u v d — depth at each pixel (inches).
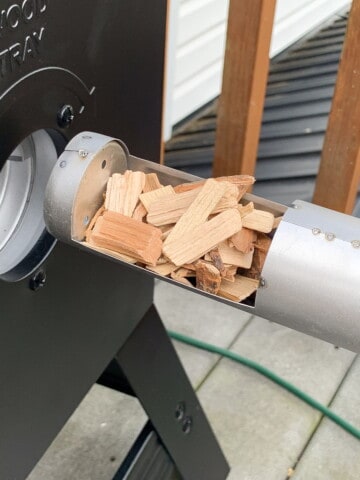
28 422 15.4
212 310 36.1
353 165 25.5
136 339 20.5
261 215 12.1
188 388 23.8
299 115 42.9
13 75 11.7
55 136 14.2
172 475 24.4
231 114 25.5
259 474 28.3
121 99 15.9
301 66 49.1
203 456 25.3
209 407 30.9
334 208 27.2
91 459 28.5
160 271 11.7
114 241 11.9
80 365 17.2
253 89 24.3
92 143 12.1
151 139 18.4
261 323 35.4
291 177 37.5
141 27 15.6
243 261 11.9
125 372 20.1
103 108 15.1
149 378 21.3
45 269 14.2
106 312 17.8
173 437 22.9
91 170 12.0
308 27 54.9
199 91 45.6
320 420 30.7
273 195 36.4
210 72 46.2
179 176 13.2
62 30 12.7
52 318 15.1
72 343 16.4
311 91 45.7
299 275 10.7
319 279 10.6
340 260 10.5
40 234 14.5
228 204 12.2
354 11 21.9
